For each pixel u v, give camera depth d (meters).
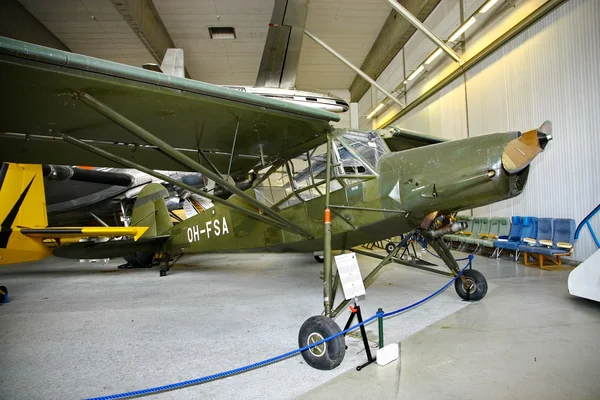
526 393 2.10
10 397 2.25
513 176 2.89
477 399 2.05
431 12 10.69
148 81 2.52
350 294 2.64
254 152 4.28
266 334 3.37
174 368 2.66
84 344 3.21
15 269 8.60
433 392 2.15
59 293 5.55
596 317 3.51
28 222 6.50
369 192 3.47
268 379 2.43
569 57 6.61
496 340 2.97
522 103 7.73
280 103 3.08
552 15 6.94
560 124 6.85
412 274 6.35
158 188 7.84
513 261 7.20
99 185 10.70
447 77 10.33
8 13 9.92
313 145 3.92
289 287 5.69
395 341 3.04
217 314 4.14
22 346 3.18
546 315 3.61
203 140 3.81
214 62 14.19
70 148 3.70
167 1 10.66
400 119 13.84
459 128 10.05
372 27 12.70
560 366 2.44
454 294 4.70
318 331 2.62
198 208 11.20
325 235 3.13
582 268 3.98
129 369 2.65
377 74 14.72
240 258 10.15
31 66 2.19
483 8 7.83
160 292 5.52
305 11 9.48
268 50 10.25
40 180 6.75
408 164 3.31
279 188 4.47
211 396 2.21
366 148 3.80
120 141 3.65
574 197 6.59
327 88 17.97
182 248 6.86
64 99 2.66
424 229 3.69
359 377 2.39
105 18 11.18
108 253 7.29
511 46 8.01
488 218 8.61
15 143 3.48
